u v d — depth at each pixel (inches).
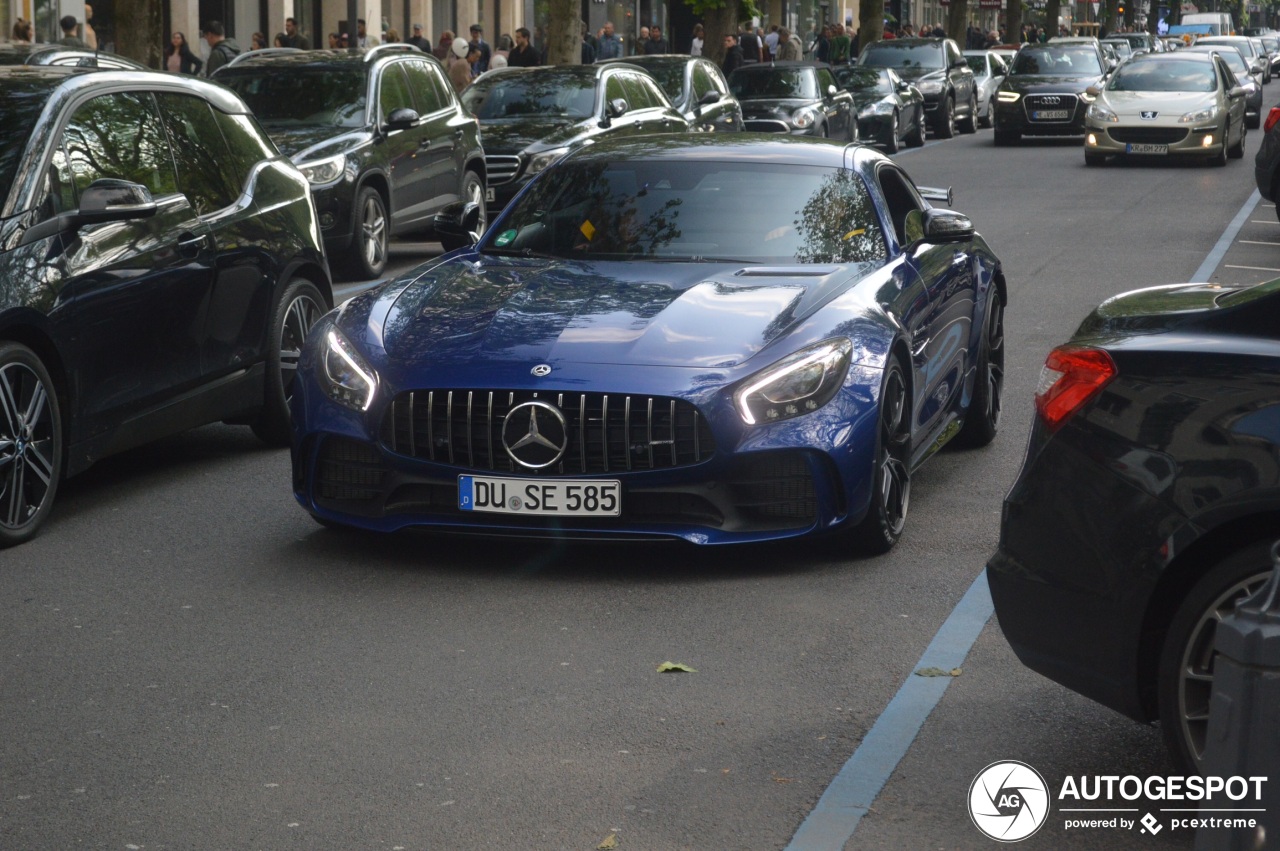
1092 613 148.0
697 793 154.3
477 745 166.6
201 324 284.0
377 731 170.6
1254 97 1461.6
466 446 221.5
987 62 1524.4
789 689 182.5
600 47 1347.2
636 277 250.5
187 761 162.9
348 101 568.1
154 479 289.6
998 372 316.8
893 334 235.1
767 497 221.1
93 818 149.5
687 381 218.2
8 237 245.4
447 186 610.5
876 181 279.6
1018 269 560.7
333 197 530.6
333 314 245.8
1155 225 687.1
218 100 313.3
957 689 182.4
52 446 249.3
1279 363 141.0
